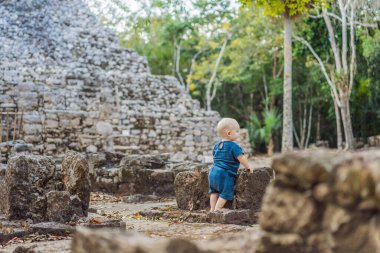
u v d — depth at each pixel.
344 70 28.03
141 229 6.51
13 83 23.11
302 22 29.08
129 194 13.25
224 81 46.09
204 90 47.59
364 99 35.12
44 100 23.53
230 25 39.97
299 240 2.47
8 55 26.23
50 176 7.41
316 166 2.41
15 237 6.34
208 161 21.94
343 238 2.33
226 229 6.03
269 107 45.97
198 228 6.25
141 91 26.31
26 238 6.31
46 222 6.82
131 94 26.02
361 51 32.66
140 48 45.44
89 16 29.22
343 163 2.34
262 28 37.44
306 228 2.46
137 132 24.69
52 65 26.52
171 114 25.34
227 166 7.56
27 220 7.05
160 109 25.73
